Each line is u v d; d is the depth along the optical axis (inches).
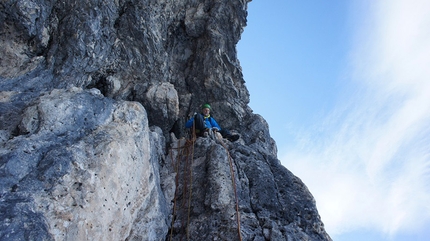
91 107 210.5
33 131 184.2
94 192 169.3
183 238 227.9
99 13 306.0
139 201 206.7
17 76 253.0
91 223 164.4
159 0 363.3
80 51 287.4
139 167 211.8
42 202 151.7
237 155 283.0
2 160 158.1
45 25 277.1
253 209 241.1
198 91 382.3
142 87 339.0
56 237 146.9
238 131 377.7
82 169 171.2
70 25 286.8
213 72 376.8
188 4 396.8
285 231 225.9
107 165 181.8
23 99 209.5
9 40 259.1
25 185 154.6
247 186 255.9
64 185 161.3
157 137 297.9
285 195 254.7
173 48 392.2
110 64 327.9
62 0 287.4
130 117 224.5
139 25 335.9
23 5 254.4
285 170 280.8
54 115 190.7
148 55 340.8
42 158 169.8
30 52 270.4
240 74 386.6
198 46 391.5
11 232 136.8
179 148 304.7
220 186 245.4
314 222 236.1
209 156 275.9
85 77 306.0
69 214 155.1
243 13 390.9
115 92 329.7
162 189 260.4
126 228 191.5
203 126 330.0
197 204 246.7
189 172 274.4
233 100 383.9
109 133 200.8
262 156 297.4
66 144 181.0
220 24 388.2
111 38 324.8
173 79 382.0
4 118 191.5
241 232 220.4
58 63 279.3
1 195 147.1
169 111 333.7
